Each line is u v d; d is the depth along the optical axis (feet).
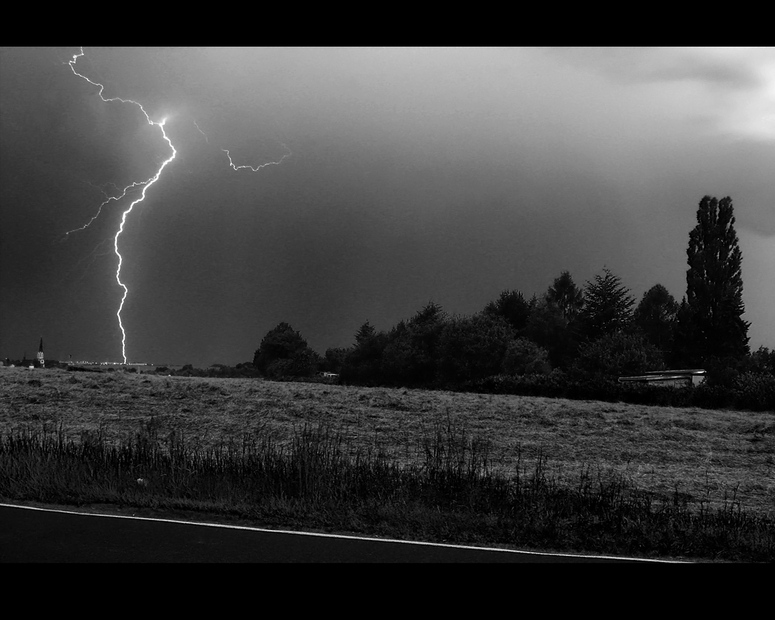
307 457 38.55
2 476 36.63
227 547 26.05
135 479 37.63
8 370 98.78
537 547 28.89
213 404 79.71
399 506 33.22
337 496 34.73
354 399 87.45
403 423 72.54
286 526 30.53
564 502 35.12
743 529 32.32
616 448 65.16
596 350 171.12
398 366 221.87
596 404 95.96
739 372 190.49
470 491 35.65
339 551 26.14
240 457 41.45
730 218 223.92
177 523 29.81
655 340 309.22
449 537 29.50
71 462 38.93
